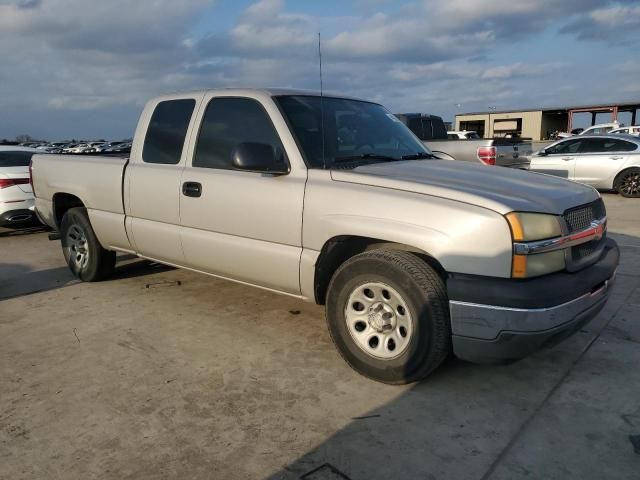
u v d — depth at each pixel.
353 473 2.49
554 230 2.95
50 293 5.30
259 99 3.91
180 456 2.64
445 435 2.77
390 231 3.11
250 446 2.71
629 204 11.34
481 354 2.95
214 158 4.12
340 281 3.37
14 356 3.82
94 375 3.50
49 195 5.70
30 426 2.92
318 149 3.72
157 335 4.15
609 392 3.18
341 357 3.70
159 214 4.48
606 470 2.48
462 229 2.90
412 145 4.44
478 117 53.78
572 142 13.60
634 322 4.24
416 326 3.06
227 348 3.89
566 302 2.90
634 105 44.09
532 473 2.47
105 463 2.60
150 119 4.68
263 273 3.85
